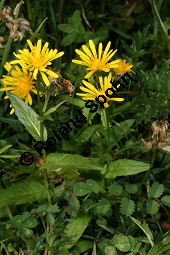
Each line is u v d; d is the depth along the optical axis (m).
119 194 0.57
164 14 0.78
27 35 0.68
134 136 0.65
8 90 0.58
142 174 0.61
